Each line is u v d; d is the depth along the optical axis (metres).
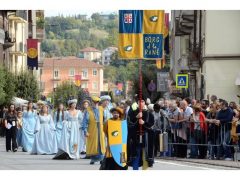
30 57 75.94
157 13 29.48
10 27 86.00
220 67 48.78
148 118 21.12
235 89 48.66
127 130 21.09
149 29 29.44
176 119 29.89
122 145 19.86
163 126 30.22
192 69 56.06
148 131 21.09
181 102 29.97
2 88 60.69
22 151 36.84
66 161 27.95
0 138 57.56
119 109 19.98
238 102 48.62
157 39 29.41
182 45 70.69
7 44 78.19
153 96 77.44
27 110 36.88
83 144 32.41
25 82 76.31
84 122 26.56
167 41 68.88
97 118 26.55
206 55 48.88
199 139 29.14
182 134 29.72
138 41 26.48
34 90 76.81
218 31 48.69
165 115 30.22
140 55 26.52
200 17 52.88
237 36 48.56
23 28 91.12
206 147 29.03
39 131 33.38
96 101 26.75
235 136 27.58
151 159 21.12
